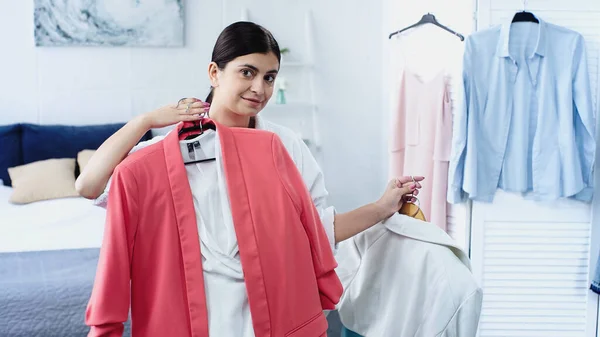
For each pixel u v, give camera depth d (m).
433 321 1.76
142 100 4.18
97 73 4.12
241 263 1.42
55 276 2.29
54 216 3.22
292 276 1.46
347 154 4.48
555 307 3.09
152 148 1.46
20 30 4.02
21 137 3.91
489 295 3.08
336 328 3.14
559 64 2.95
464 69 2.96
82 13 4.05
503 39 2.94
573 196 3.03
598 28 2.99
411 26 3.58
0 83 4.01
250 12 4.28
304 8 4.34
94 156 1.51
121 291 1.35
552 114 2.95
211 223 1.46
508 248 3.06
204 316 1.38
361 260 1.97
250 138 1.54
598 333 3.10
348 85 4.45
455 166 3.01
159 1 4.12
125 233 1.38
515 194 3.04
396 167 3.69
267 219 1.47
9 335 2.12
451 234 3.36
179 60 4.21
